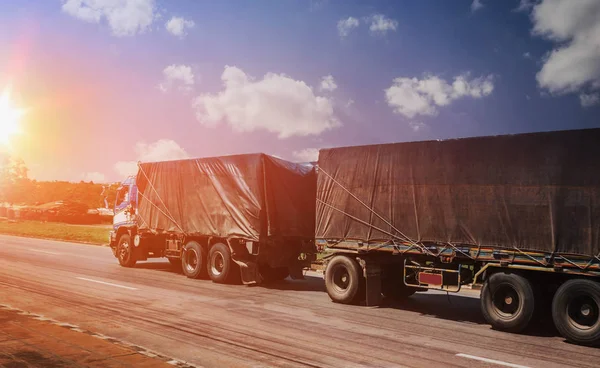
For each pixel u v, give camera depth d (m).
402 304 11.23
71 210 59.97
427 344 7.51
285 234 13.93
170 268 17.38
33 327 7.01
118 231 17.89
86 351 5.95
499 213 8.91
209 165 14.77
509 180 8.85
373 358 6.61
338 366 6.19
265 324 8.55
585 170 8.05
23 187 97.75
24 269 14.95
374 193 10.78
